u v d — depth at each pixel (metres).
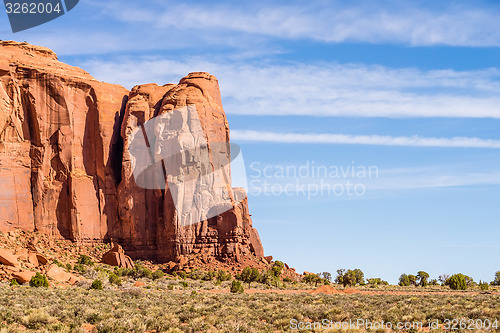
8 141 86.00
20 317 29.33
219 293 57.38
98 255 85.75
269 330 30.03
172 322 31.16
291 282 90.38
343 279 89.44
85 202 89.56
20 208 84.44
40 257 64.56
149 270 80.44
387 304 42.66
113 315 33.00
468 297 49.59
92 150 93.31
